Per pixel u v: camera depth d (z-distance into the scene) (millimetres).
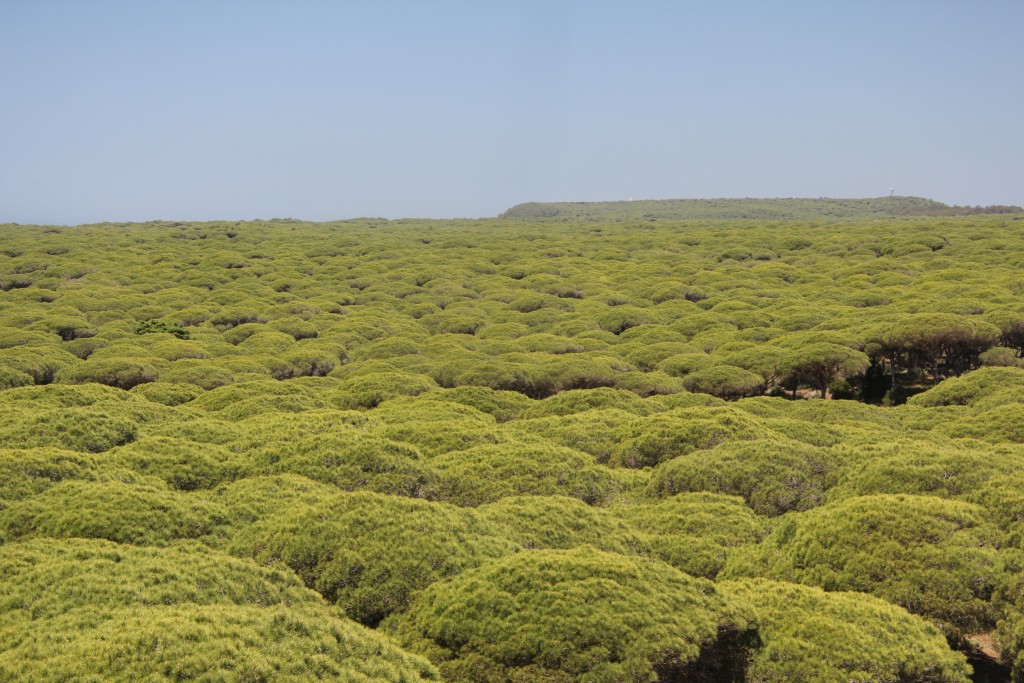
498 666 11656
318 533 14953
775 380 42625
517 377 39781
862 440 23375
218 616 10703
